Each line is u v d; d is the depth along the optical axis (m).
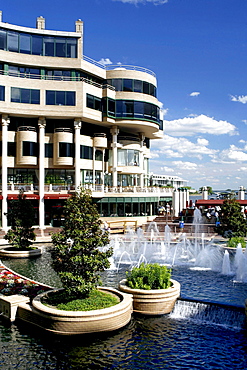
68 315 13.38
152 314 15.38
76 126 44.41
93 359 12.05
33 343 13.22
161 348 12.65
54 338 13.57
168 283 16.47
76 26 46.47
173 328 14.23
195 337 13.45
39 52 43.31
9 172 45.56
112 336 13.56
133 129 53.03
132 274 16.84
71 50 44.25
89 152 47.97
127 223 47.47
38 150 44.50
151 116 50.47
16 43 42.28
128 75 48.84
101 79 49.03
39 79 43.06
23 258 27.91
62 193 44.31
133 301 15.55
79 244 14.96
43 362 11.88
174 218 47.69
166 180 118.19
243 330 14.00
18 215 29.56
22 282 19.14
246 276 21.38
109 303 14.57
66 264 15.34
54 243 15.59
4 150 42.12
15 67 43.06
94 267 15.11
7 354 12.40
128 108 48.53
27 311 14.63
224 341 13.10
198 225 41.66
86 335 13.41
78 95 43.62
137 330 14.06
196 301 15.78
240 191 52.25
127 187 49.66
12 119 44.41
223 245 31.33
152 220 49.84
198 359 11.91
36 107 42.41
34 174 46.38
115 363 11.77
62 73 44.69
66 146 44.56
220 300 16.56
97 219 16.09
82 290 14.66
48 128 45.34
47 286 18.31
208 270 23.20
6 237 29.50
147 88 50.19
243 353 12.25
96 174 50.00
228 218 34.38
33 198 42.84
